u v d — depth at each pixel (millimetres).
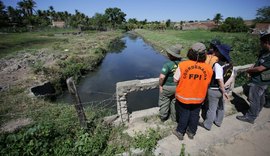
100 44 26531
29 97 6363
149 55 22328
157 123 3959
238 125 3740
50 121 4133
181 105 3080
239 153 3021
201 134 3498
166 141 3338
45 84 8398
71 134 3600
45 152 2977
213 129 3639
